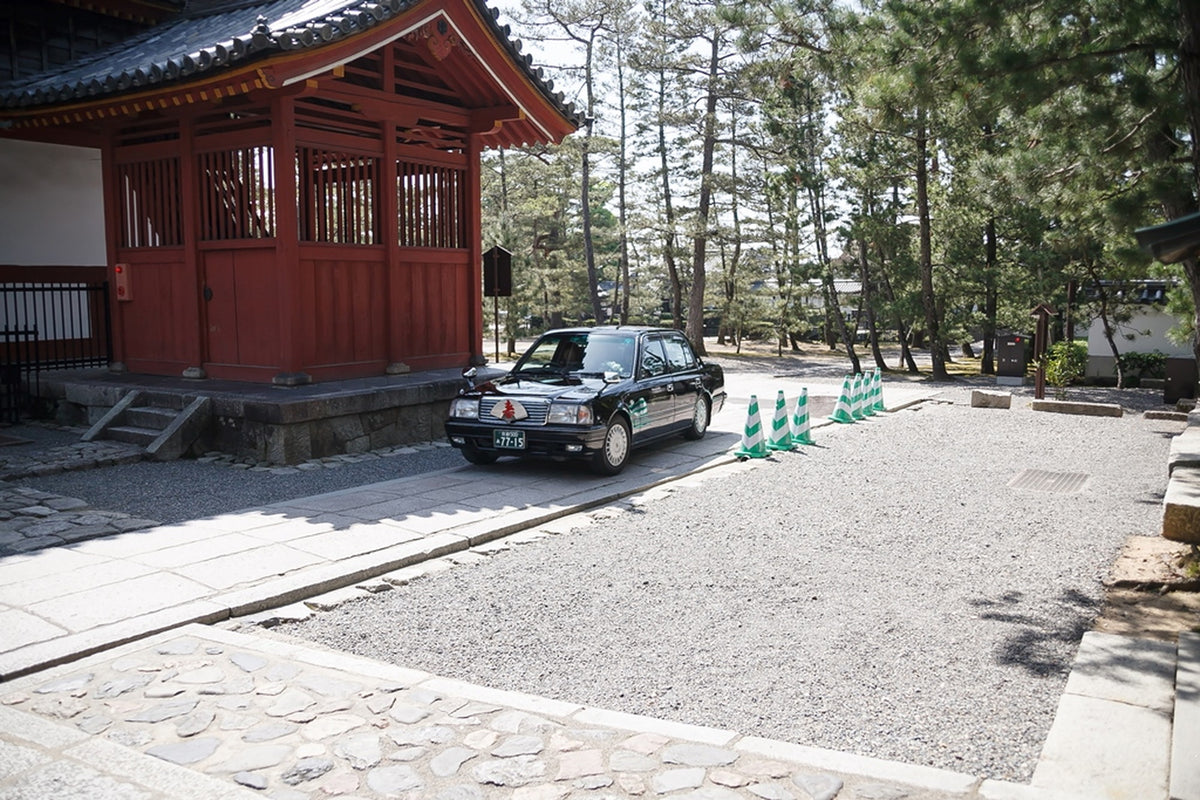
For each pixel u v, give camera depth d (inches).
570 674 183.0
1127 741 145.8
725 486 377.1
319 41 387.2
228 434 411.8
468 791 130.7
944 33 309.1
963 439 525.3
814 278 1056.2
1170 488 270.2
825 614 220.4
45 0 574.6
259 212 435.2
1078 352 949.2
